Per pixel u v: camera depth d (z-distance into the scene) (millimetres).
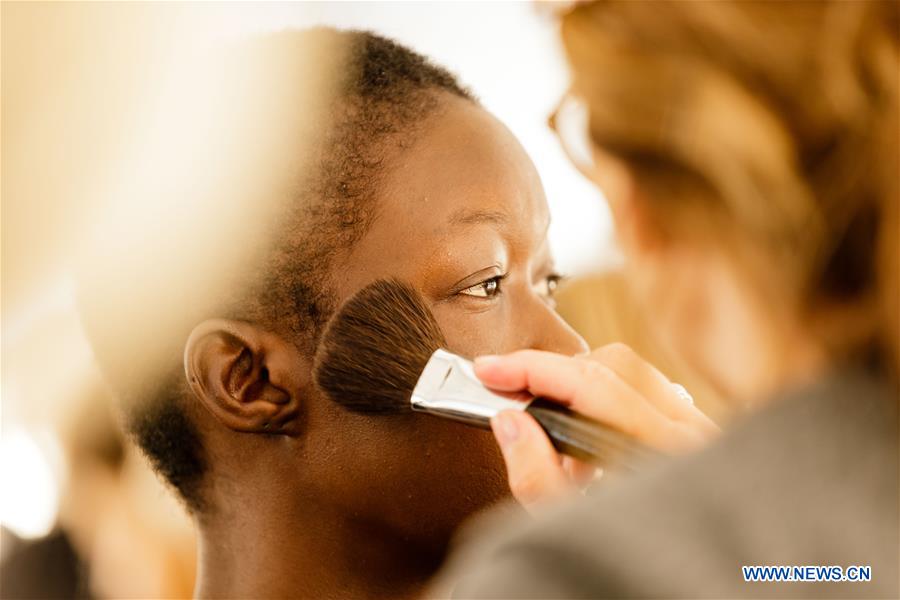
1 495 1186
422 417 751
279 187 744
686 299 493
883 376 440
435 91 790
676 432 629
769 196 433
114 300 794
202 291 755
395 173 748
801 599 406
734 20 446
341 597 781
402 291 729
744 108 437
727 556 414
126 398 810
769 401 451
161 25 948
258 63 793
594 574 417
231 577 795
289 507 774
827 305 447
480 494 771
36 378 1116
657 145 463
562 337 781
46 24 896
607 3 490
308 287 738
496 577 434
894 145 425
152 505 1210
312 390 748
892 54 431
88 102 855
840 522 415
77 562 1202
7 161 875
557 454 649
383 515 769
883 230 428
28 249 893
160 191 781
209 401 743
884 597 406
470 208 755
